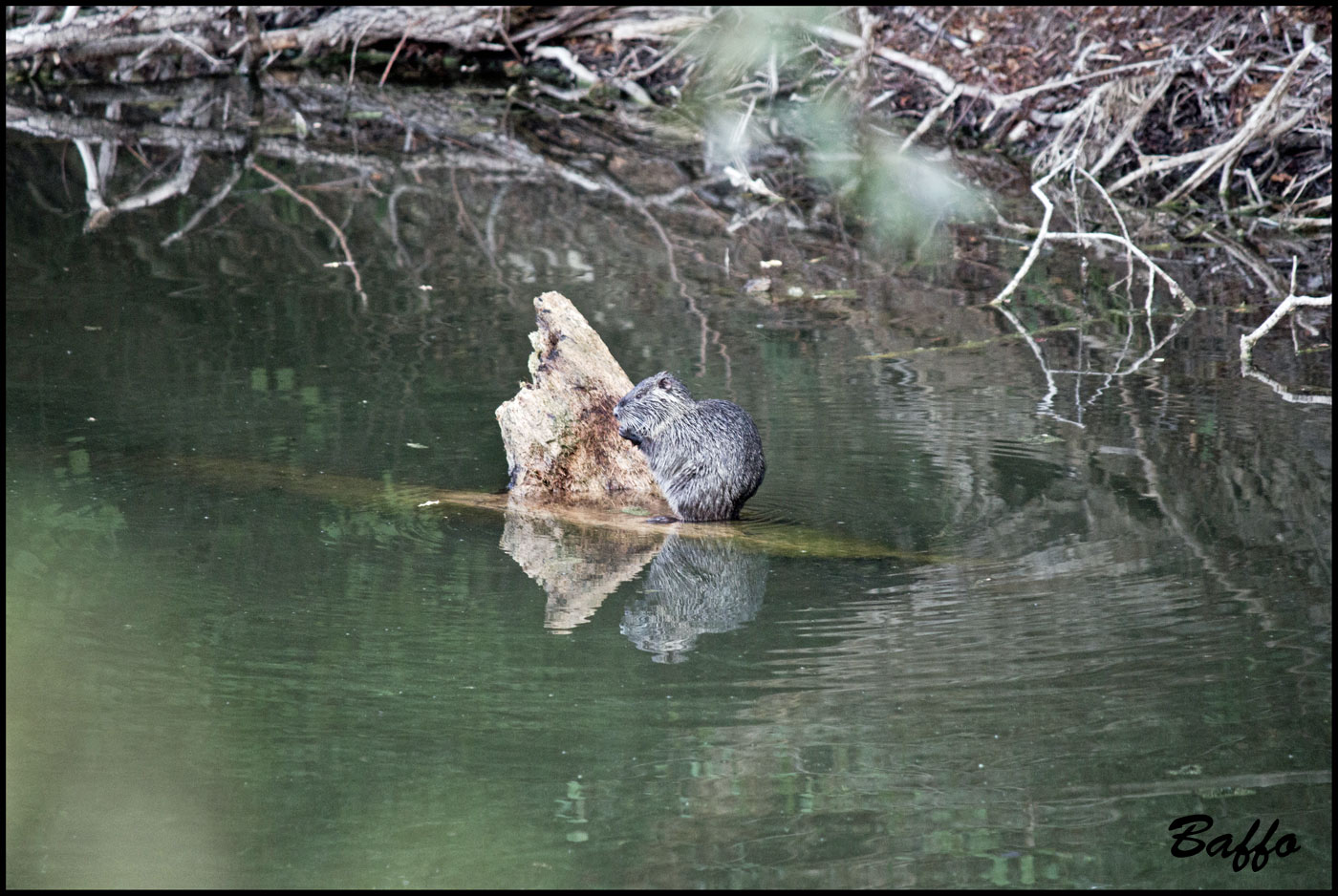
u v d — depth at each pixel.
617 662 8.21
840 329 16.05
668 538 10.28
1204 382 13.89
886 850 6.43
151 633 8.47
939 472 11.34
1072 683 7.87
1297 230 20.94
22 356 14.32
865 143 26.47
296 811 6.71
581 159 25.70
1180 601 8.88
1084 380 13.98
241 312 16.27
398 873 6.26
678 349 14.98
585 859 6.38
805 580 9.49
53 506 10.46
